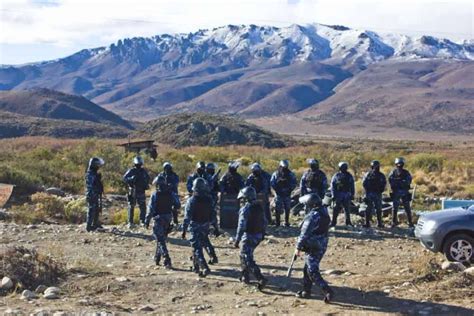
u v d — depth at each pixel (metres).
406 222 18.47
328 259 13.08
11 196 22.08
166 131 89.75
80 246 13.97
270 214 17.42
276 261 12.84
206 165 16.72
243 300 9.66
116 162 33.34
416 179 30.73
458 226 11.70
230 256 13.27
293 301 9.60
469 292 9.76
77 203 20.88
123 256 13.04
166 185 12.16
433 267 11.35
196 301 9.61
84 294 9.84
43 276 10.41
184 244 14.63
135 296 9.86
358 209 18.69
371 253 13.77
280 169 17.27
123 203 22.92
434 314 8.77
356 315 8.80
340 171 17.02
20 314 8.40
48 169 28.17
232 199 16.44
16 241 14.25
